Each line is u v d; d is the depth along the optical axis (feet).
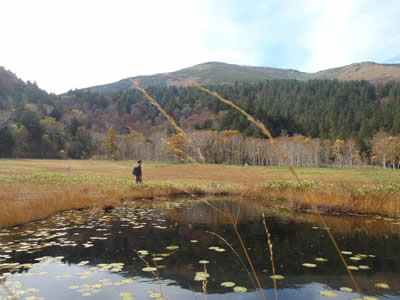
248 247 16.29
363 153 265.54
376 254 14.71
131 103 502.79
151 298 9.67
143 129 406.62
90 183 50.11
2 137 231.71
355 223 23.49
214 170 92.07
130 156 287.69
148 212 29.48
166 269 12.66
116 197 39.65
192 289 10.46
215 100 396.16
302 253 15.03
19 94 386.73
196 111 428.56
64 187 42.96
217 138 248.73
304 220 24.84
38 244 16.84
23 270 12.57
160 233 19.83
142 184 48.80
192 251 15.46
